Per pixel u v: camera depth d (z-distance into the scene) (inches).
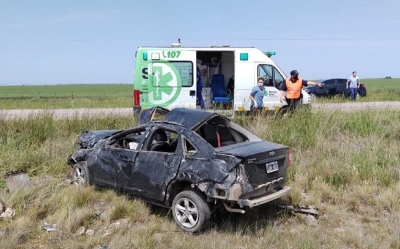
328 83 1025.5
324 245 211.3
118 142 278.7
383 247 208.5
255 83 514.9
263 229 228.4
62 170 334.6
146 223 236.7
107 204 259.3
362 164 324.2
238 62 511.2
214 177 213.2
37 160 343.0
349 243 214.1
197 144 228.5
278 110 487.2
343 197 275.7
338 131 425.7
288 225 238.8
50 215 243.6
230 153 217.9
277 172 235.3
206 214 219.0
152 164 242.8
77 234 222.7
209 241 208.4
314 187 291.9
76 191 267.9
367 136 413.4
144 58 492.4
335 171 315.3
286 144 377.4
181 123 243.9
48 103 1075.9
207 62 582.2
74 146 372.5
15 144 373.1
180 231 225.8
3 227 228.5
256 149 229.8
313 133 399.2
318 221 244.4
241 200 211.2
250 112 475.5
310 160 344.5
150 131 254.8
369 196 277.0
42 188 281.6
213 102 549.0
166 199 235.9
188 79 501.4
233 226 233.6
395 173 314.2
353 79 920.3
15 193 264.7
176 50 498.3
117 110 569.3
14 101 1254.3
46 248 205.8
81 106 896.9
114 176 266.1
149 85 493.7
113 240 208.5
